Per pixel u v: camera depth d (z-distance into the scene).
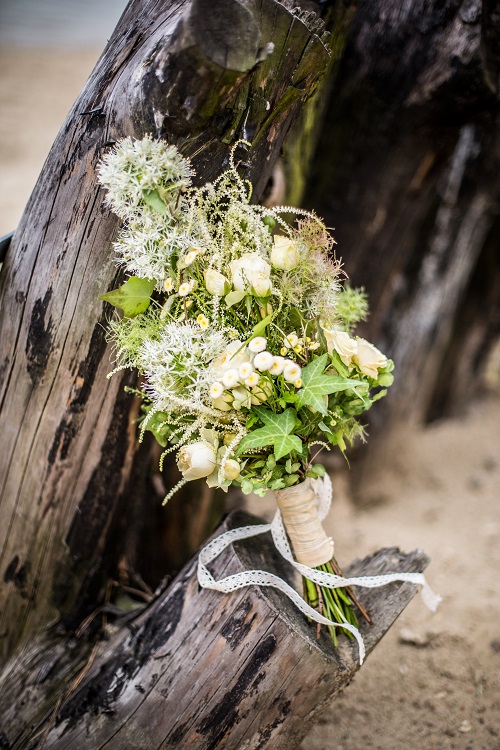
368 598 1.03
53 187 0.99
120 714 0.99
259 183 1.00
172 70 0.88
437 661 1.24
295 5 1.05
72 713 1.02
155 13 0.95
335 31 1.11
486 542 1.55
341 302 1.02
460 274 1.75
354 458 1.70
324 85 1.16
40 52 4.62
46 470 1.09
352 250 1.36
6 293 1.05
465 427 2.07
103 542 1.13
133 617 1.09
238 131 0.94
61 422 1.06
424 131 1.24
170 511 1.20
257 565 1.00
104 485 1.10
